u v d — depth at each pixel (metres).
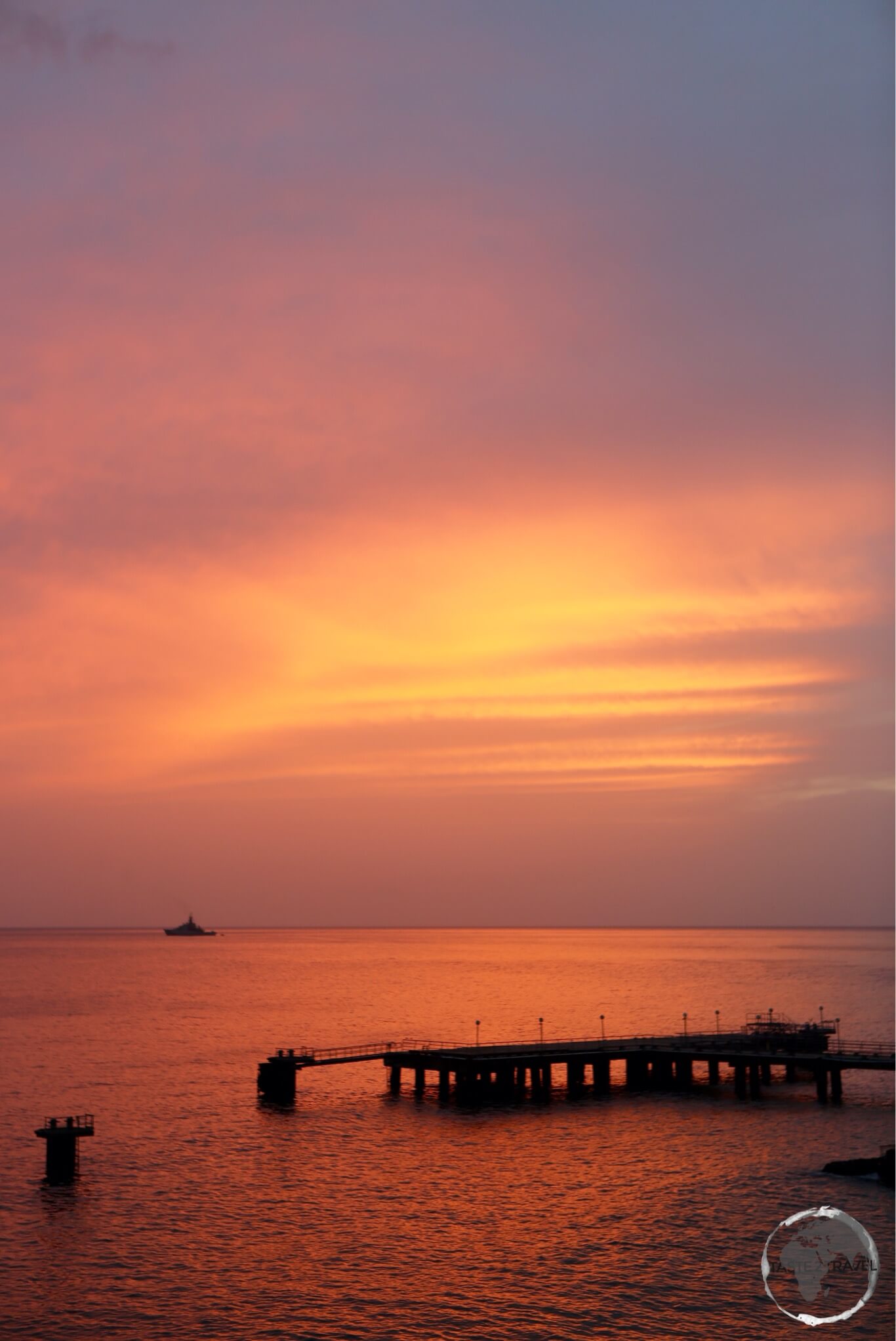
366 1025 187.50
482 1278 65.00
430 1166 88.25
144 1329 59.00
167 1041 164.88
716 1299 62.00
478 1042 153.12
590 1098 117.19
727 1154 91.69
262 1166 88.31
